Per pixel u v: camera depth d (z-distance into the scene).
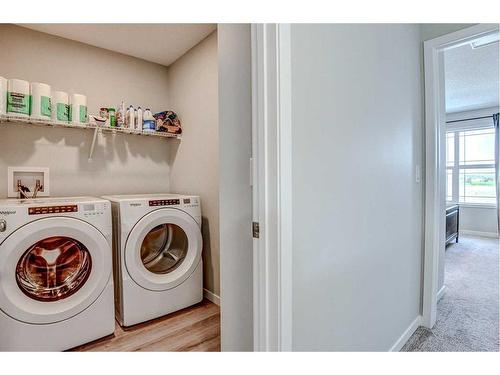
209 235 2.37
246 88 1.05
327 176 1.06
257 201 0.91
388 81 1.53
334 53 1.10
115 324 2.00
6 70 2.02
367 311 1.35
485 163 5.34
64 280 1.70
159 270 2.18
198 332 1.90
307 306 0.99
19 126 2.07
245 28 1.05
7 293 1.48
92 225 1.73
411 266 1.86
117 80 2.54
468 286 2.74
